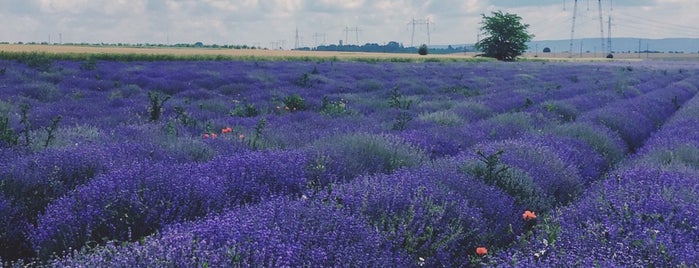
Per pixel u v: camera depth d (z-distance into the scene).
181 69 26.62
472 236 4.27
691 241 3.75
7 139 6.99
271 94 16.58
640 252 3.59
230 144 7.38
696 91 25.89
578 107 14.65
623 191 5.16
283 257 3.21
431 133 8.74
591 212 4.63
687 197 4.94
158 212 4.44
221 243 3.40
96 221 4.23
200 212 4.59
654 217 4.23
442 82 24.14
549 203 5.51
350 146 6.95
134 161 5.52
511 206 4.96
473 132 9.41
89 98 14.64
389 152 6.88
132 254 3.18
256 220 3.77
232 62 35.53
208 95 16.53
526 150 7.21
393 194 4.61
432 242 4.06
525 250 3.88
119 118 10.77
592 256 3.47
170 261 3.03
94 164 5.68
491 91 21.02
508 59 83.31
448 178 5.39
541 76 31.52
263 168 5.61
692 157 7.54
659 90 22.03
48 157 5.68
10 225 4.37
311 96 16.97
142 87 19.14
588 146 8.70
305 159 6.01
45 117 10.35
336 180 5.52
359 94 18.42
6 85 15.92
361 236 3.70
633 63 63.22
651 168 6.32
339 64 37.59
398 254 3.69
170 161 6.16
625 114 12.25
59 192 5.02
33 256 4.29
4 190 4.89
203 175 5.27
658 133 10.99
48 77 19.66
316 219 3.90
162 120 10.70
